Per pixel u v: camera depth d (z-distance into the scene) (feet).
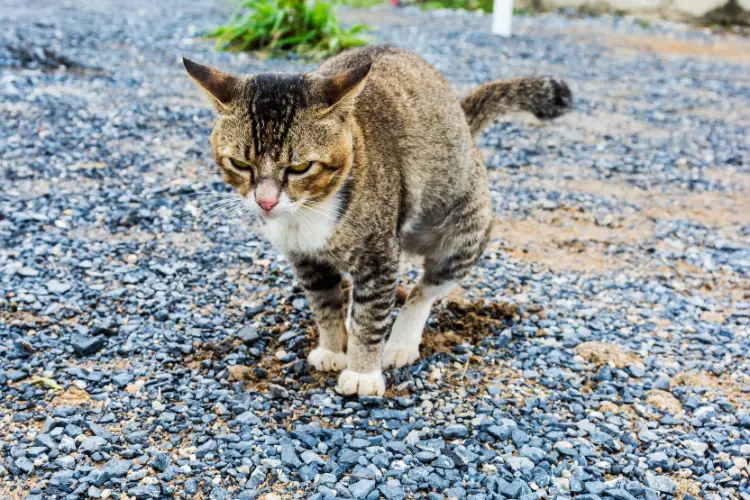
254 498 2.40
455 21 9.39
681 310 3.38
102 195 3.91
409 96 2.90
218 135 2.64
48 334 2.98
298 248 2.77
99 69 5.77
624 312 3.34
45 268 3.34
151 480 2.42
